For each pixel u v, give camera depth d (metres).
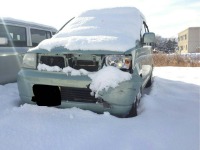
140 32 4.45
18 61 5.79
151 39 4.17
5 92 4.76
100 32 4.13
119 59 3.29
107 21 4.55
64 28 4.64
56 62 3.54
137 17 4.70
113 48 3.29
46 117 3.21
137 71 3.44
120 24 4.41
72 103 3.32
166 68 10.73
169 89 5.48
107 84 3.15
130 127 2.95
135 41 3.84
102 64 3.32
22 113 3.35
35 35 6.33
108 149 2.43
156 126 3.00
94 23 4.56
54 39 3.81
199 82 6.69
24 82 3.54
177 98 4.55
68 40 3.54
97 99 3.23
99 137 2.68
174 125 3.05
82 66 3.40
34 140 2.61
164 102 4.16
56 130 2.85
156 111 3.58
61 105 3.40
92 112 3.30
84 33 4.18
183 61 14.41
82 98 3.30
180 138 2.69
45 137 2.68
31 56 3.61
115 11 4.86
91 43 3.36
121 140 2.62
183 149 2.45
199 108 3.85
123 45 3.37
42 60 3.59
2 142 2.56
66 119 3.14
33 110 3.44
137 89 3.35
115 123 3.05
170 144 2.55
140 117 3.31
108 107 3.22
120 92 3.17
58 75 3.34
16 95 4.59
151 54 5.75
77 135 2.72
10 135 2.71
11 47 5.56
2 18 5.46
